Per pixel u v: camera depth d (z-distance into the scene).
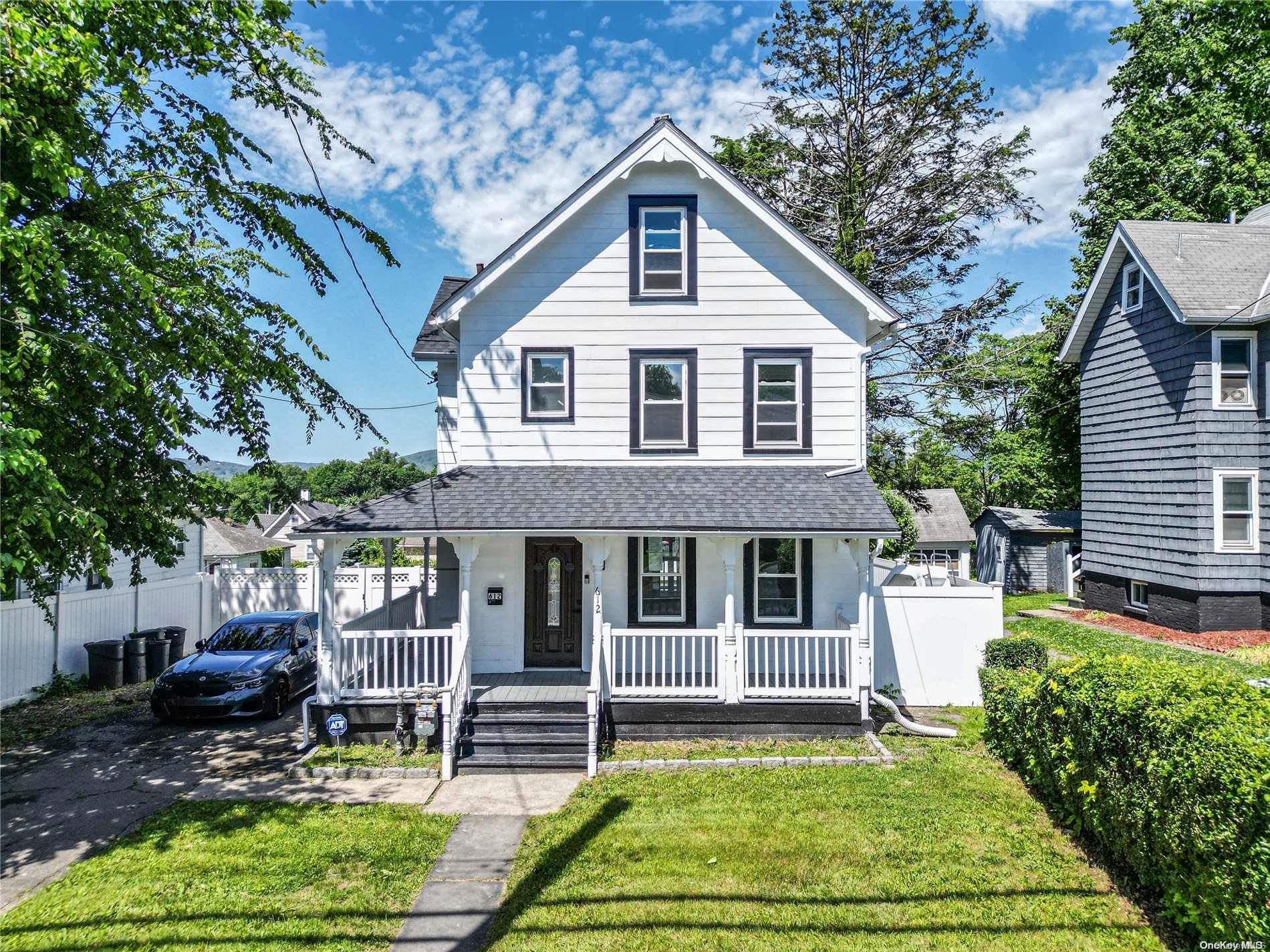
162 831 7.91
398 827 7.97
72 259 7.54
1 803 8.86
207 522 30.56
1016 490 37.91
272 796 8.94
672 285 13.06
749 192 12.72
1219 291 17.28
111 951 5.72
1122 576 19.89
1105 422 20.73
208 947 5.78
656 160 12.71
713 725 10.64
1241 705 5.84
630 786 9.00
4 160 7.03
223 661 12.66
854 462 12.93
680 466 12.92
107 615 15.65
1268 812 4.62
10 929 6.04
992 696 10.14
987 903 6.28
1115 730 6.57
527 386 13.01
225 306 8.86
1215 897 5.20
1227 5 14.62
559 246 13.05
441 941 5.86
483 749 10.04
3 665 13.20
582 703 10.66
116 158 9.05
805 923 6.01
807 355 12.93
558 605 12.57
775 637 10.81
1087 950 5.60
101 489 8.30
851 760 9.76
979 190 23.17
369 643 11.97
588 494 11.79
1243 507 17.03
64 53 6.80
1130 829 6.36
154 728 11.96
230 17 8.33
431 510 11.28
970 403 25.59
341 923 6.12
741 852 7.22
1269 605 16.50
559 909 6.27
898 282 24.58
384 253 10.78
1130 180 25.11
